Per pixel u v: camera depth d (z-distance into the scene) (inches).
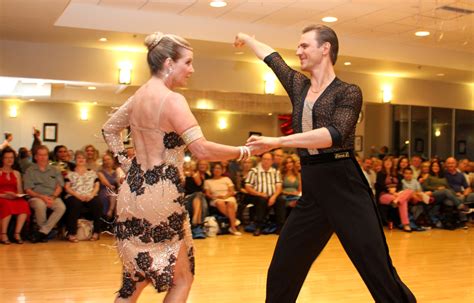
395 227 330.3
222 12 274.7
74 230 258.4
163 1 255.3
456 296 168.1
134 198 90.0
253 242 263.0
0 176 253.1
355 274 194.9
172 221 90.0
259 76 359.9
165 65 91.6
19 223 251.0
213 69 348.8
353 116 92.2
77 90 325.4
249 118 356.2
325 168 95.9
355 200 94.7
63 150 298.4
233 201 287.4
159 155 90.4
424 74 398.6
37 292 164.9
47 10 234.1
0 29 272.7
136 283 92.4
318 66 97.7
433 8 257.4
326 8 262.2
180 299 90.9
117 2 258.8
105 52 321.1
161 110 88.9
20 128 324.2
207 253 233.0
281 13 273.9
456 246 264.8
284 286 101.7
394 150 415.2
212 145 88.1
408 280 190.1
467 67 370.9
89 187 265.3
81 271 194.5
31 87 322.7
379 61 344.2
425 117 428.5
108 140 98.1
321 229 99.6
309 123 97.5
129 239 90.7
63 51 312.5
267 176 292.5
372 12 268.2
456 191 343.3
